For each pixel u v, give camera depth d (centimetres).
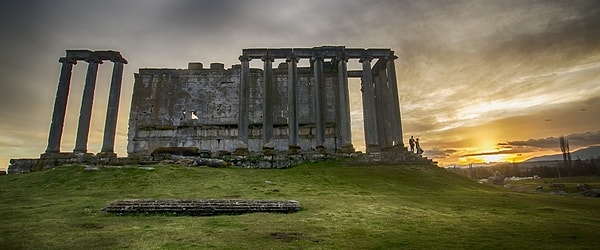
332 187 2352
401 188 2430
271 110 4019
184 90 4950
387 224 1270
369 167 3152
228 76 5022
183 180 2466
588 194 3216
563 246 973
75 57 4141
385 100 4400
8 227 1209
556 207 1822
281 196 1988
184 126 4775
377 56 4222
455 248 950
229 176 2633
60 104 3931
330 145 4625
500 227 1234
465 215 1493
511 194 2425
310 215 1439
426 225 1260
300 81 4928
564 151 11338
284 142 4681
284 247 956
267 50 4172
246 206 1522
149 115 4828
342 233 1125
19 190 2242
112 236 1077
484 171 14200
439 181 2794
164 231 1147
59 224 1256
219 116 4862
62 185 2352
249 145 4656
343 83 4062
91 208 1584
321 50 4188
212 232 1134
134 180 2436
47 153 3716
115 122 4053
